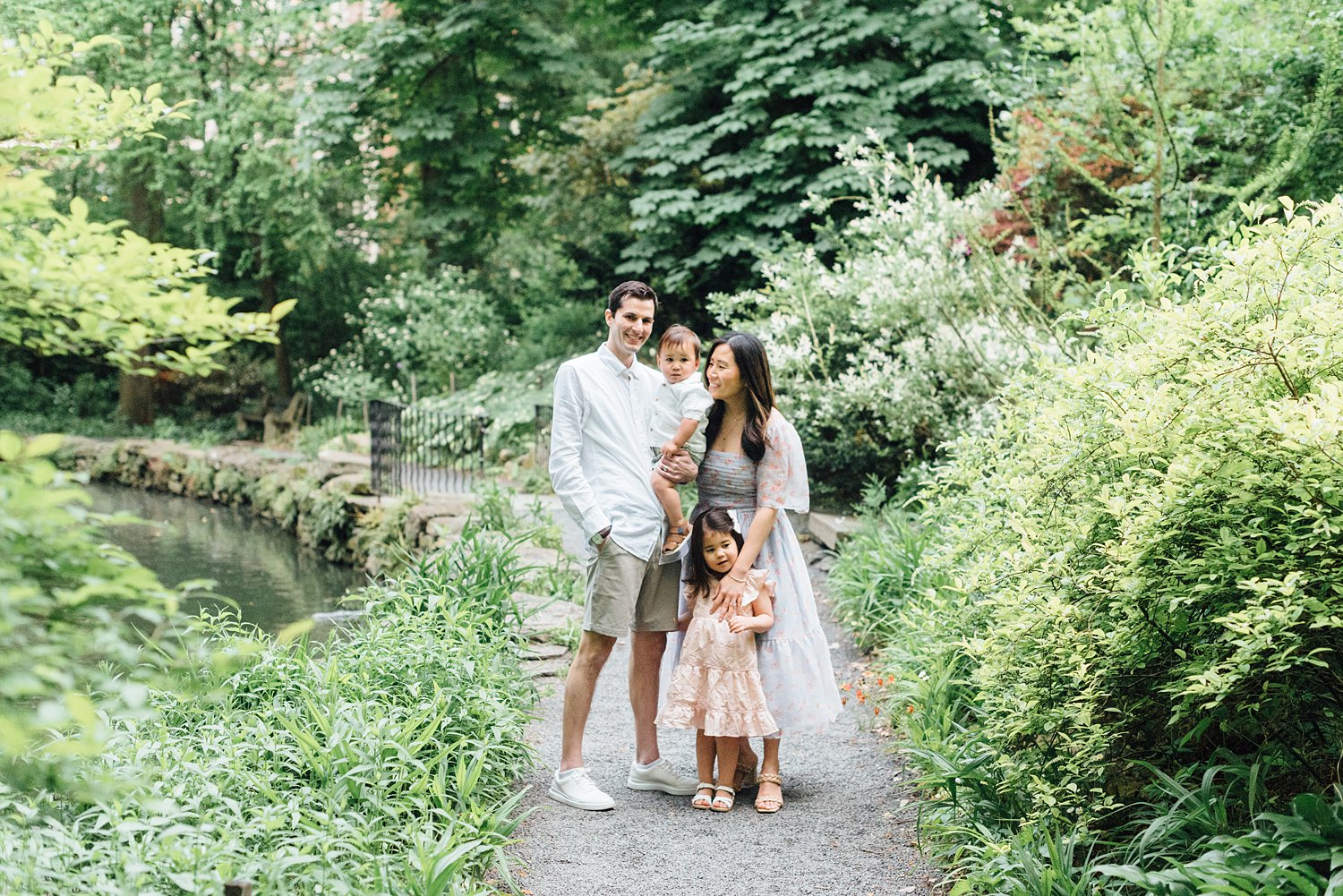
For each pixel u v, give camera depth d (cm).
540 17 1841
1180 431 278
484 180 1919
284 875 266
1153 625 284
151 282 192
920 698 431
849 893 326
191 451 1653
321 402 1997
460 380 1692
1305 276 293
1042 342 645
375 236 2098
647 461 397
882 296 852
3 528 157
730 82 1362
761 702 382
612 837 367
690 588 404
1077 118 809
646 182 1548
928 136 1255
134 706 164
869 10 1277
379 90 1727
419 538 921
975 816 337
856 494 923
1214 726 322
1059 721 306
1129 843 301
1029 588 310
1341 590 248
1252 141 720
